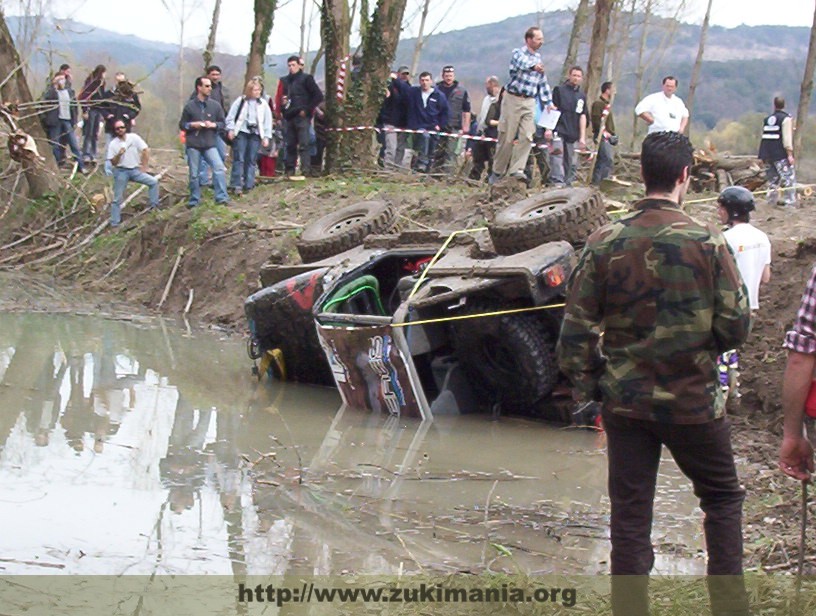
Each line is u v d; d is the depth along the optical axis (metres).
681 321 4.56
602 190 15.83
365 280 10.54
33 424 8.91
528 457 8.17
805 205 15.46
